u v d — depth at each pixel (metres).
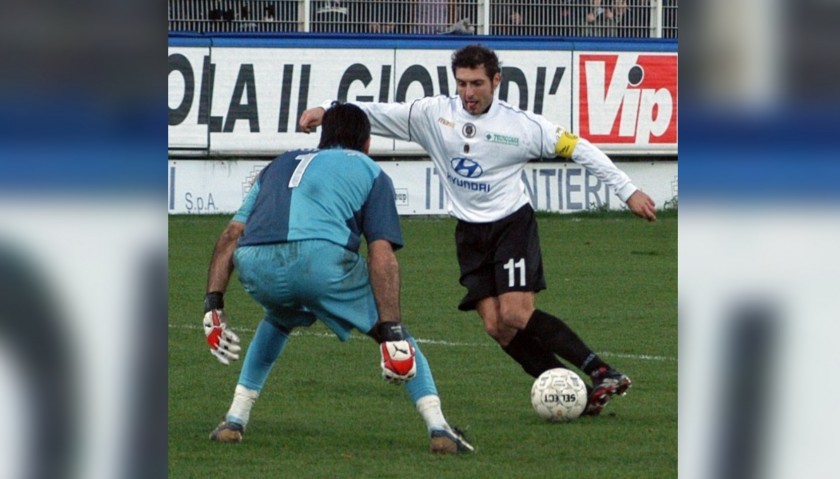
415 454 22.88
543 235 65.62
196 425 25.53
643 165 74.00
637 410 27.45
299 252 21.97
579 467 21.95
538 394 26.09
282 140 71.31
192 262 54.34
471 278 27.83
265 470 21.50
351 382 30.58
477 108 26.73
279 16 74.94
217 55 70.44
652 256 58.34
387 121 27.69
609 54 73.25
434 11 75.94
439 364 33.25
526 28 76.81
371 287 22.44
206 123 70.50
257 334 23.80
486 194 27.19
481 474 21.33
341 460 22.28
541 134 26.83
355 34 71.56
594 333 38.38
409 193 71.69
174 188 70.56
